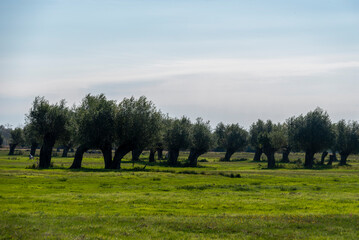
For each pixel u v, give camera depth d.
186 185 44.44
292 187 44.00
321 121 99.38
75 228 20.02
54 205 28.14
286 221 23.12
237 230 20.56
